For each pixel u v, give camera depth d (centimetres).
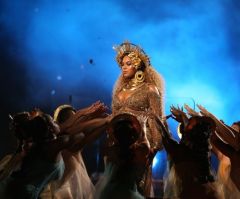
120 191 775
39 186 765
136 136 787
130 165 788
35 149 774
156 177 1274
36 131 773
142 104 917
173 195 791
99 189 793
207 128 790
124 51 958
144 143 829
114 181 784
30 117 784
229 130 871
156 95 920
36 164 768
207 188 780
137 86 938
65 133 843
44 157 770
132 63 945
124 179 783
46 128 777
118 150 790
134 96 923
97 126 855
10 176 771
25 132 776
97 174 1124
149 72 953
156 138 893
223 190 859
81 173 861
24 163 772
